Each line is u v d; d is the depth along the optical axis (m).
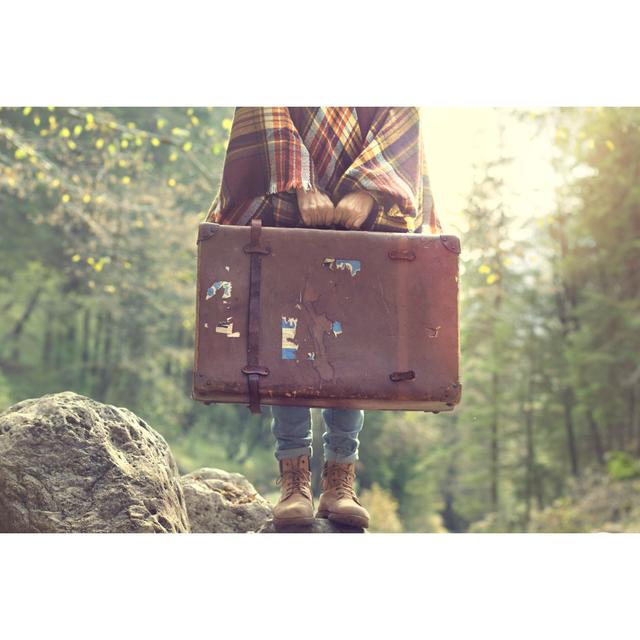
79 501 3.61
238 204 3.27
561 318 26.06
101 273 22.36
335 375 3.08
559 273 24.94
